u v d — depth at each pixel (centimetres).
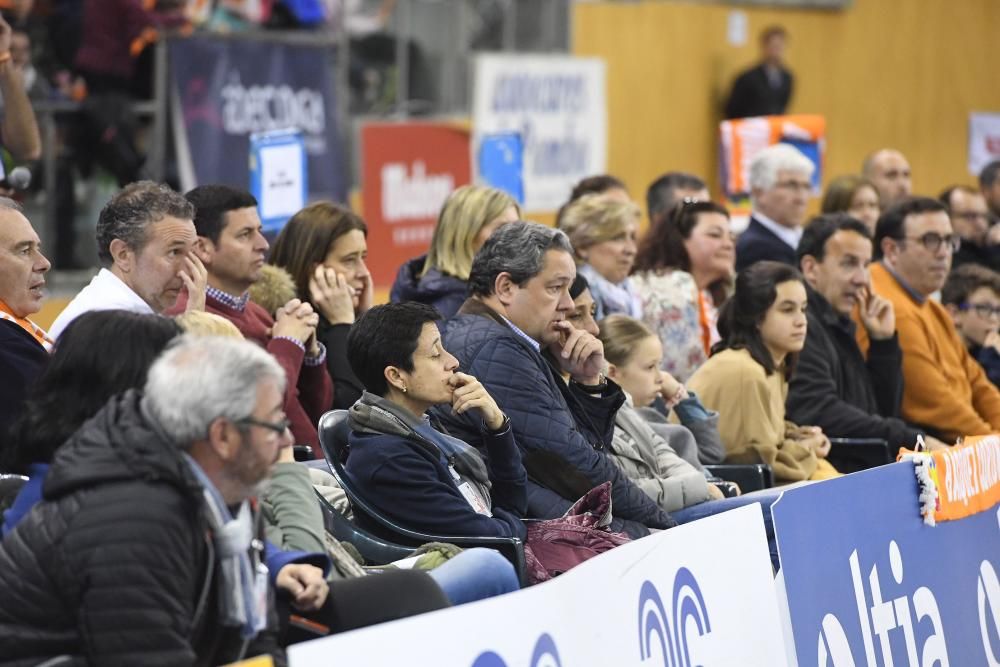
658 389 1484
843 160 4247
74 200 2233
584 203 1705
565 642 884
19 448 856
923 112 4466
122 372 853
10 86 1659
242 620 793
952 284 2078
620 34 3566
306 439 1305
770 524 1278
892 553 1236
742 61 3894
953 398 1872
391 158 2836
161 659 750
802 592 1137
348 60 2908
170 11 2298
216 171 2381
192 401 778
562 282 1298
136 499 760
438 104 3078
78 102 2216
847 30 4200
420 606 926
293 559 902
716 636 1052
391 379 1125
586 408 1330
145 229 1210
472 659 800
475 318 1285
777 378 1608
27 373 1144
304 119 2541
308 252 1474
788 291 1580
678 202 1866
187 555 771
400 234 2862
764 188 2134
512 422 1243
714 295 1867
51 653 766
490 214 1524
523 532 1160
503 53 3161
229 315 1348
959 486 1327
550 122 3203
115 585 748
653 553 997
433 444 1123
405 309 1134
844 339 1769
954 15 4522
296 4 2544
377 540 1102
